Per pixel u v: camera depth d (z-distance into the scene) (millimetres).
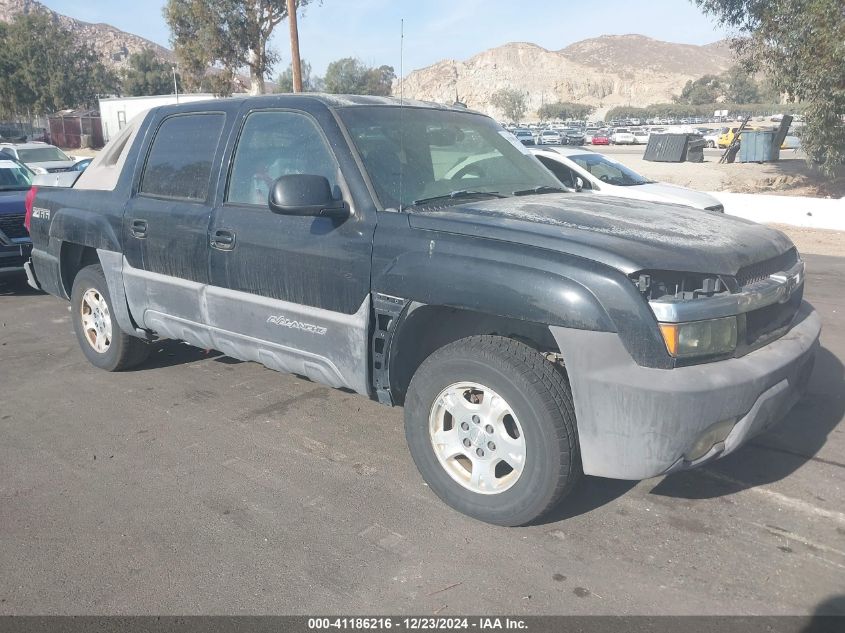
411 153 3992
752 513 3521
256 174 4180
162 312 4785
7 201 8547
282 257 3932
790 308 3662
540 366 3182
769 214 15352
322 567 3123
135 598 2938
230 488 3826
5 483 3916
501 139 4676
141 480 3930
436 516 3521
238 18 32375
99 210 5195
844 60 15562
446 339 3822
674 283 3041
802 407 4828
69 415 4855
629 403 2957
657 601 2869
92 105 61281
